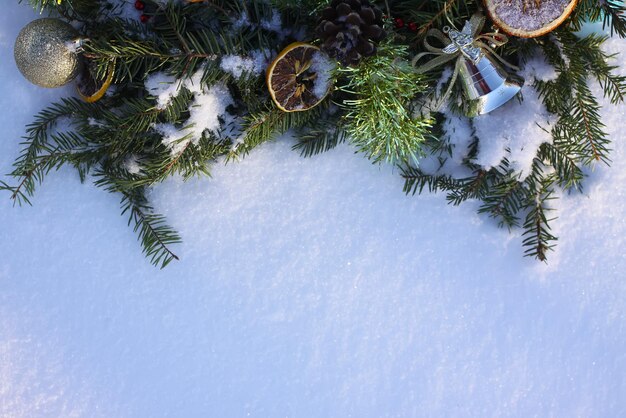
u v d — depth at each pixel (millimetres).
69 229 892
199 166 844
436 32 771
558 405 914
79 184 889
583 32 839
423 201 902
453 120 851
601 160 896
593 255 908
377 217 901
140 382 898
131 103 814
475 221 903
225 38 789
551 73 816
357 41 719
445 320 907
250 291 899
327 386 902
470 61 771
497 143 844
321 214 899
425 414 906
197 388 899
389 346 906
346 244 901
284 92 792
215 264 896
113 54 772
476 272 907
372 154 815
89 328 897
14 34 876
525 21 754
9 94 881
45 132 859
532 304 910
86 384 898
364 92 771
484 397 909
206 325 899
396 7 793
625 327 914
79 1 812
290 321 901
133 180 833
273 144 889
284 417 901
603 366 915
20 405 895
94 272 895
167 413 897
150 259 893
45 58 773
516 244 904
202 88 799
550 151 849
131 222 894
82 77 829
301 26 809
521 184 861
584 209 903
